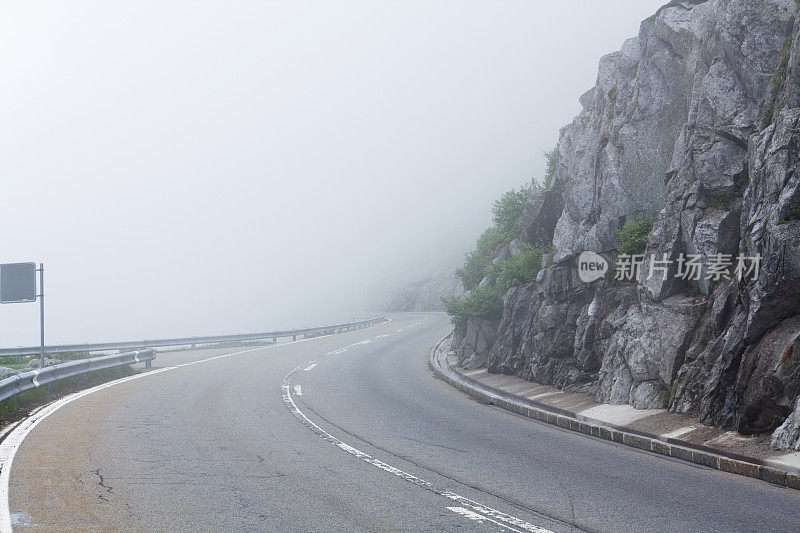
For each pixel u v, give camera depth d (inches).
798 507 306.0
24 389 640.4
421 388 818.2
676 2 690.8
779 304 432.5
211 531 267.0
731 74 578.6
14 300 807.7
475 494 328.2
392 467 390.6
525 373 792.9
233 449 440.1
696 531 268.7
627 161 706.2
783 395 406.9
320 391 775.1
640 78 717.9
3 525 272.1
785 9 549.0
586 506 306.7
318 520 282.0
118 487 337.1
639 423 498.3
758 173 500.1
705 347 518.0
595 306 686.5
